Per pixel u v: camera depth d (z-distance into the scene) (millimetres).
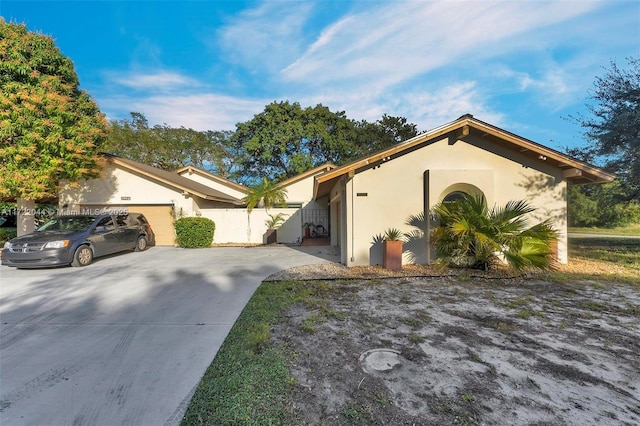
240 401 2543
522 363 3168
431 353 3404
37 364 3260
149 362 3275
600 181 9117
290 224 15867
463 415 2354
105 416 2400
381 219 8695
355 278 7180
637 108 10258
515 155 8773
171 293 6074
